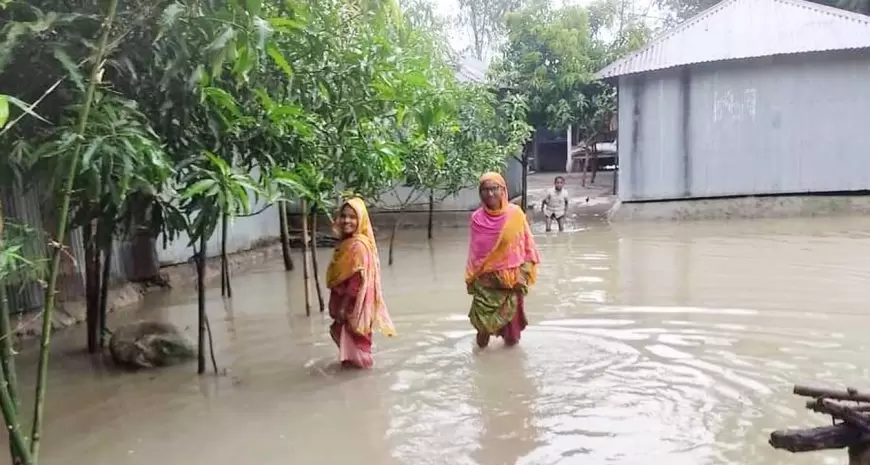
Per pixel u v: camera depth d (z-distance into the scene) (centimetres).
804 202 1465
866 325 671
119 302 893
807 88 1443
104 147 343
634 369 575
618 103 1559
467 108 1261
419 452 437
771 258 1022
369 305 605
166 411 523
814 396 314
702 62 1447
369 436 465
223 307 873
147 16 371
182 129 519
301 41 546
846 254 1023
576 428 463
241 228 1236
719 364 578
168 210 516
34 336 736
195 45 427
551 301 823
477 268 634
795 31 1449
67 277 820
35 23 339
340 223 604
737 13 1548
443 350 652
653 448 429
